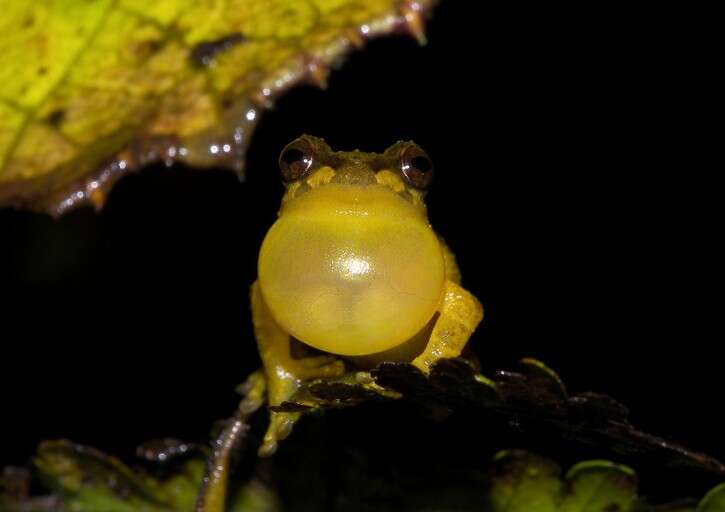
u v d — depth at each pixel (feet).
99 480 0.60
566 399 0.51
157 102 0.57
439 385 0.52
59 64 0.57
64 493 0.60
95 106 0.57
